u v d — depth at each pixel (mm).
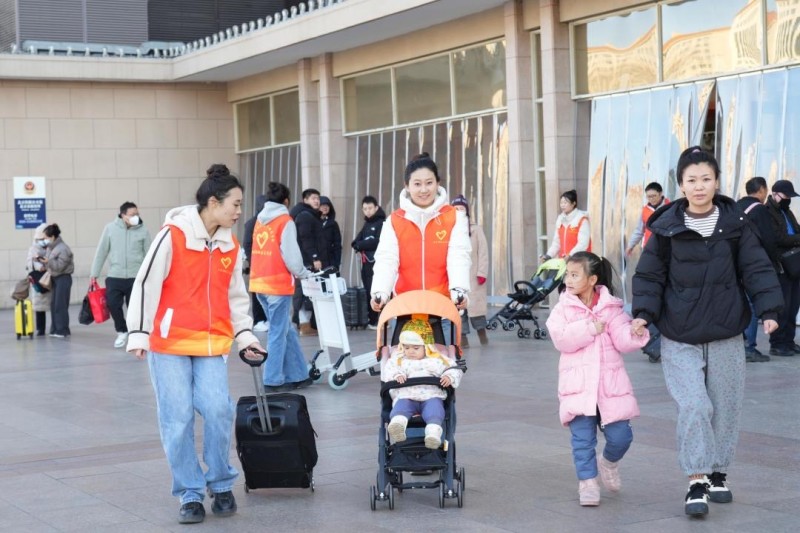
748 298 7109
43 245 19906
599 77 19609
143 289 6711
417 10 21172
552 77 19906
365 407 10852
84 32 29703
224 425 6816
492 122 22125
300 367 12195
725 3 17203
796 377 11531
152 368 6828
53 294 19781
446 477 6859
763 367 12320
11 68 28016
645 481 7328
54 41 29500
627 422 6793
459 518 6602
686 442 6480
